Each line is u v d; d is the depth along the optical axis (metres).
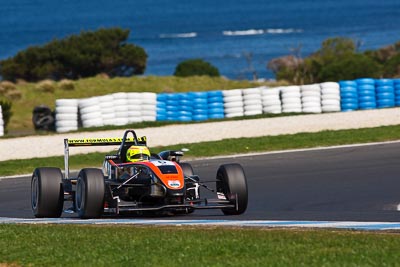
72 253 36.12
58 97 199.75
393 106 147.62
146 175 50.72
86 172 50.25
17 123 173.25
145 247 36.44
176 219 50.47
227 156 100.25
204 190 73.62
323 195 66.88
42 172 54.41
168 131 126.38
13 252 37.59
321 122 130.50
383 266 30.70
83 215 50.19
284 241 36.38
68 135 126.25
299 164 89.62
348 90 148.62
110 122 144.62
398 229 41.06
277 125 129.38
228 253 34.28
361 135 110.44
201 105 148.38
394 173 78.50
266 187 74.00
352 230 41.00
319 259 32.19
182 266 32.22
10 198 75.12
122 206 49.38
